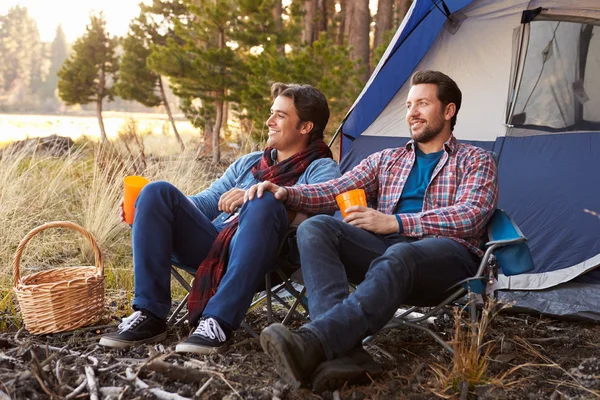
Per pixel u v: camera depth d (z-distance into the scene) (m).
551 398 1.94
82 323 2.52
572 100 3.61
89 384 1.88
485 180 2.39
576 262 3.48
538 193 3.65
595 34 3.53
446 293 2.26
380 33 11.18
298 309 3.07
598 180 3.54
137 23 14.36
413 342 2.53
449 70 3.85
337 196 2.35
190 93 10.30
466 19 3.73
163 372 1.99
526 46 3.67
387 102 3.98
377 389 1.95
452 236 2.29
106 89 16.38
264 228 2.28
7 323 2.69
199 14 9.92
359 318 1.90
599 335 2.81
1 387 1.84
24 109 62.47
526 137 3.73
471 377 1.97
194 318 2.41
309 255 2.10
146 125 18.38
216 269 2.41
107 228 4.20
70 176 5.61
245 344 2.38
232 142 9.80
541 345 2.58
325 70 8.08
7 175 4.75
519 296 3.32
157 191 2.41
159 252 2.40
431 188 2.46
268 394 1.88
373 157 2.65
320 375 1.86
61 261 3.92
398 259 2.04
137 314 2.38
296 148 2.74
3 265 3.63
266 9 9.39
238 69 9.65
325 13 12.39
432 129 2.48
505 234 2.28
